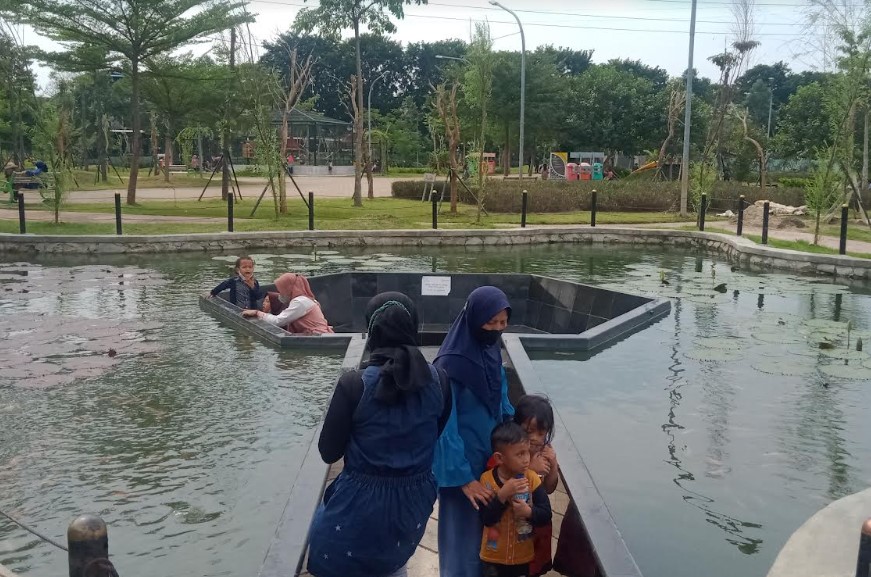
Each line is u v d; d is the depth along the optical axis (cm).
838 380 651
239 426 521
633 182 2939
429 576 335
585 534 325
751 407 578
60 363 671
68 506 411
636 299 912
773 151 4366
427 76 7138
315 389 597
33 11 2077
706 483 447
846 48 1758
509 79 4125
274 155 1983
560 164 4222
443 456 300
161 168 4797
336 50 6725
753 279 1236
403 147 5781
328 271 1281
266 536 381
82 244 1471
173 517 399
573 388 616
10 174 2853
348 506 250
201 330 791
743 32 2473
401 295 262
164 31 2205
